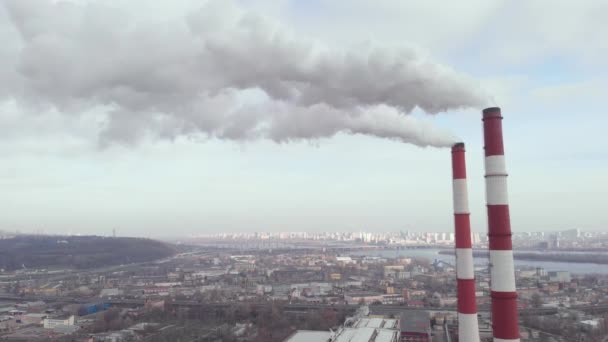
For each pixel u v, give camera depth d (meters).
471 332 109.62
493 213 95.38
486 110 96.69
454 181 114.06
